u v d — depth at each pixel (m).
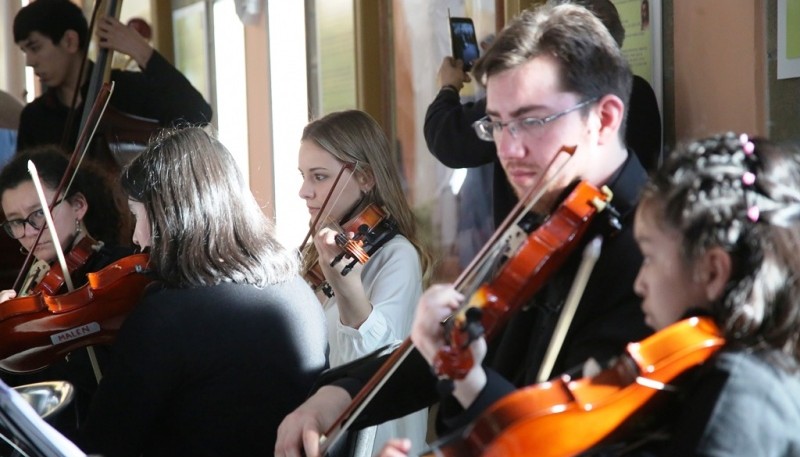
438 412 1.76
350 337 2.71
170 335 2.26
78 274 3.02
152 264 2.42
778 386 1.43
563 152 1.78
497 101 1.83
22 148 4.87
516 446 1.49
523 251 1.72
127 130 4.54
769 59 2.94
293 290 2.40
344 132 3.06
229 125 5.21
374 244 2.95
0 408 1.81
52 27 4.76
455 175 3.86
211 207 2.37
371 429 2.36
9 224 3.18
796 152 1.56
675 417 1.54
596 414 1.50
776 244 1.46
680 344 1.50
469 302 1.70
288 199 4.84
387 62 4.23
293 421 1.98
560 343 1.68
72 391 2.14
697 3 3.12
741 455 1.40
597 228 1.76
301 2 4.63
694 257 1.49
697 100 3.16
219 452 2.28
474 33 3.54
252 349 2.29
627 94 1.86
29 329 2.74
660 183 1.53
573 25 1.82
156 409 2.26
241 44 5.05
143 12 5.72
